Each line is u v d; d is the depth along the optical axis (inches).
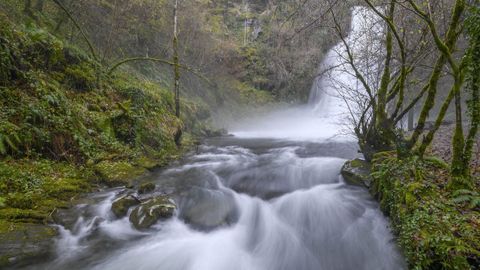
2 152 232.4
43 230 185.9
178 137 450.0
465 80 169.9
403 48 236.5
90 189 253.6
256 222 226.1
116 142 332.2
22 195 212.1
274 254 196.5
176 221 214.5
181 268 175.8
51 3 510.6
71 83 351.9
